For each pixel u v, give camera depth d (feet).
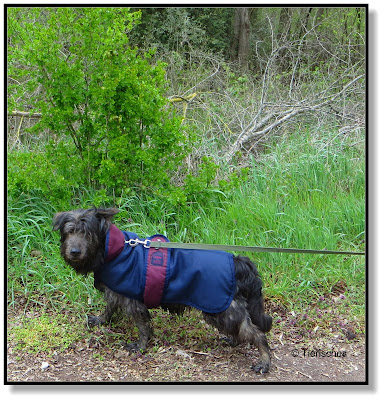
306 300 17.15
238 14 46.91
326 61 36.09
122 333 15.35
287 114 29.43
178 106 29.01
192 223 20.11
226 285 12.97
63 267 17.39
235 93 31.83
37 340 14.46
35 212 19.25
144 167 20.56
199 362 13.99
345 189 24.29
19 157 18.84
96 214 13.55
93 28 18.86
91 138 20.79
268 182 23.63
